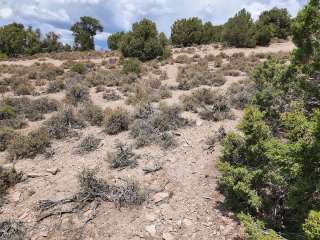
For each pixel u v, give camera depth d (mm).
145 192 7059
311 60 6051
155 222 6234
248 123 5848
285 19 34906
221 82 16688
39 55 34031
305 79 6430
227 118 10969
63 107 13070
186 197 6910
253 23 33906
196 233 5891
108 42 44594
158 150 9031
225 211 6387
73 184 7609
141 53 26734
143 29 28000
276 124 7883
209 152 8688
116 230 6113
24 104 13680
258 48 30156
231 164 6320
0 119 12117
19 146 9430
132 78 18438
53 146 9820
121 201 6805
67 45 52094
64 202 6883
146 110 11617
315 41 5871
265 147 5531
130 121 11047
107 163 8562
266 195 6043
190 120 10898
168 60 25125
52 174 8180
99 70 21656
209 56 25047
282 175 5297
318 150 4039
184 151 8859
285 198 5500
